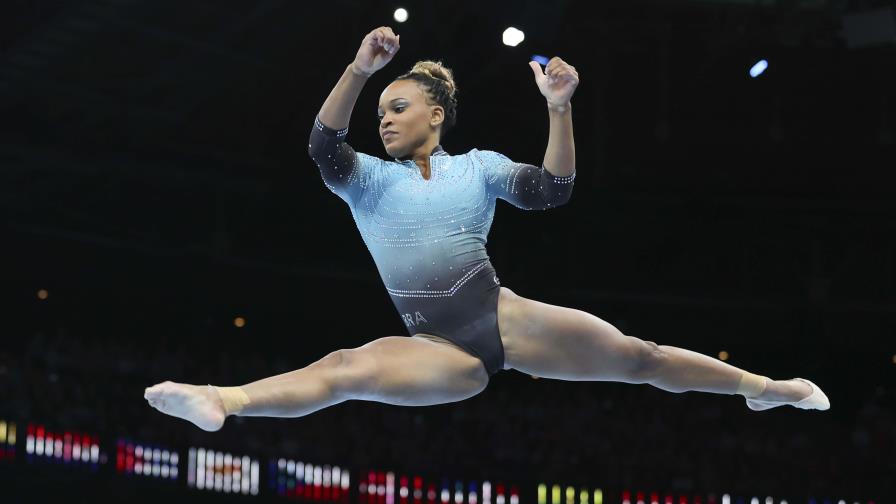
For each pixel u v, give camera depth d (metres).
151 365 26.38
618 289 28.97
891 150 25.84
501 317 6.85
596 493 22.36
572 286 28.83
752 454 25.05
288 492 22.02
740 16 22.23
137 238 27.80
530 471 23.19
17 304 27.95
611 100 25.64
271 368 28.72
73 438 21.31
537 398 27.80
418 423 25.78
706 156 26.44
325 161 6.78
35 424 21.00
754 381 7.29
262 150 26.42
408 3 21.92
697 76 24.48
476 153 7.27
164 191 26.92
